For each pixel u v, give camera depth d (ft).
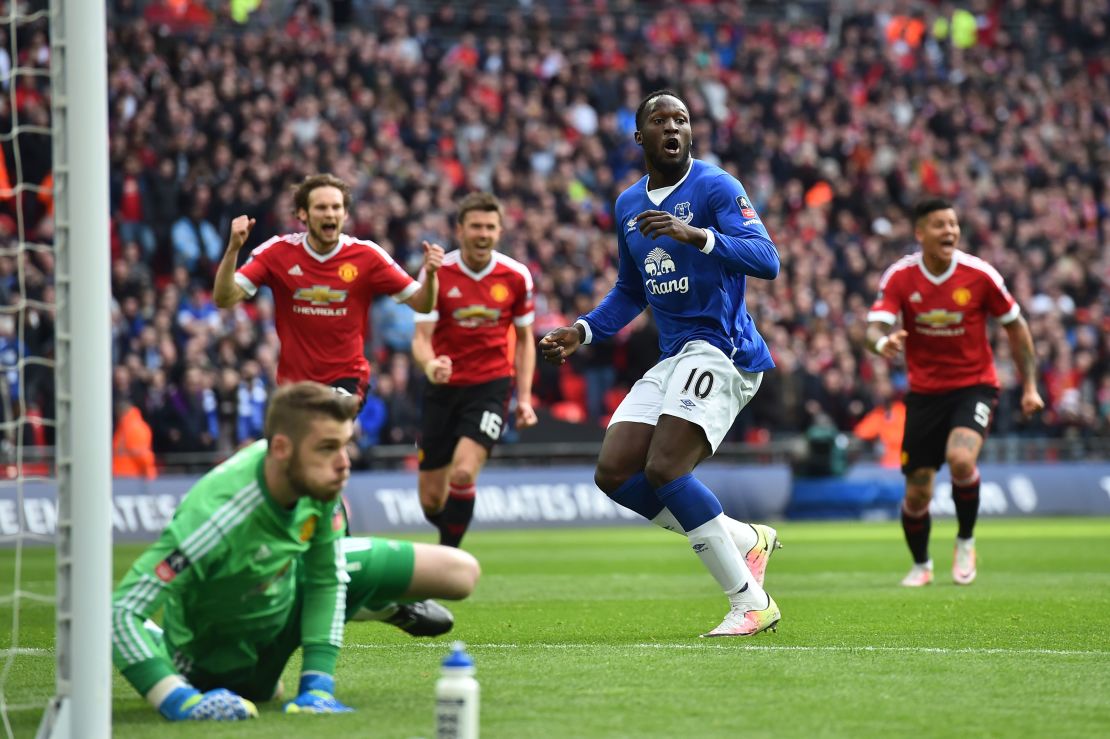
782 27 172.76
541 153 144.15
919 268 58.70
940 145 162.20
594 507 120.78
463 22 163.94
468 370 60.29
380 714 25.72
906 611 46.78
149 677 24.85
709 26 172.24
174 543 24.47
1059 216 157.28
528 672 31.35
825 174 152.76
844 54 167.84
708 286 39.29
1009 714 26.05
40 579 70.59
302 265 47.52
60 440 23.84
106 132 24.20
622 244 41.78
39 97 113.91
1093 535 101.65
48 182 109.40
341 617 26.43
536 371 123.75
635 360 123.13
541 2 168.35
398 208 126.93
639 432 39.91
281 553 25.04
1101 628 41.37
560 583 62.49
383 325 118.21
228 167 124.16
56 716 23.71
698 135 150.92
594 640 38.73
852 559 78.38
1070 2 184.44
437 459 61.26
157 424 107.14
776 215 146.10
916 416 59.41
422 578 28.07
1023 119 168.76
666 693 28.27
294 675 31.78
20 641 41.16
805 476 125.08
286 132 128.36
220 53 135.03
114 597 24.77
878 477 127.34
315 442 24.04
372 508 111.04
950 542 93.91
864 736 23.99
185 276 115.44
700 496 38.70
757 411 127.44
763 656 34.06
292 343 48.16
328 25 149.69
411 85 144.36
